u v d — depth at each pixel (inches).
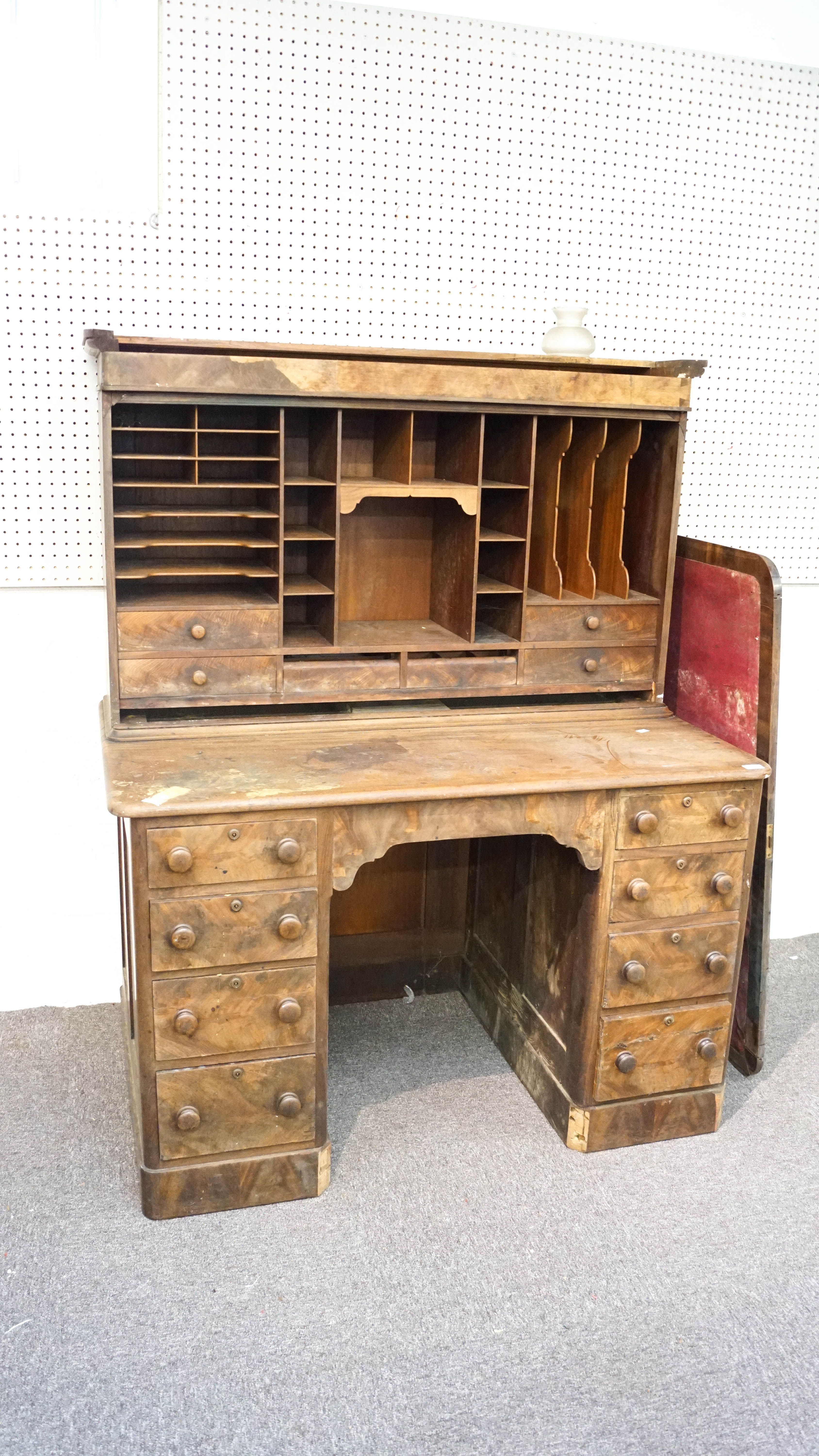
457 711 94.4
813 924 133.0
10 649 100.2
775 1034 109.8
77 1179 84.3
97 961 109.5
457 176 100.5
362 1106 95.4
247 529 95.6
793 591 122.2
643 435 97.6
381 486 86.0
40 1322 70.4
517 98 100.3
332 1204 82.8
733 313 112.1
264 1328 70.6
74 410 95.3
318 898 78.7
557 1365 68.5
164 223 94.2
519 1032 100.9
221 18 91.2
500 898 104.8
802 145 109.8
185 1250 77.4
